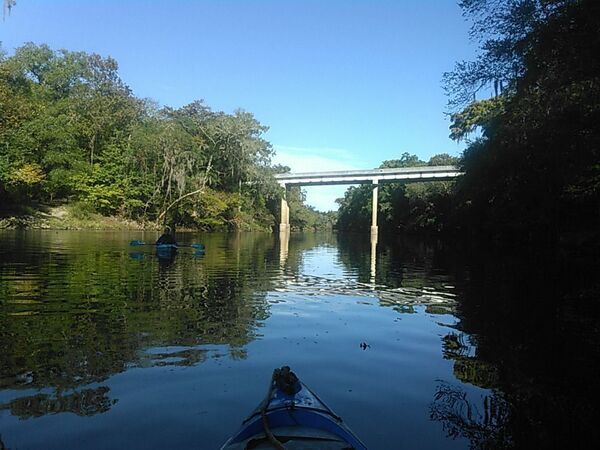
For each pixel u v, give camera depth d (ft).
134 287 45.80
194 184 193.16
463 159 129.49
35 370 22.52
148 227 177.99
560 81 44.34
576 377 24.16
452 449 16.44
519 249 120.37
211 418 17.94
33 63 199.41
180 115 224.33
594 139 46.26
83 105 184.96
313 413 16.15
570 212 97.19
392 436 17.25
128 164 182.70
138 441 16.15
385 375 23.66
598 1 38.19
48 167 165.68
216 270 62.90
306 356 26.09
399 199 282.77
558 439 17.47
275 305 40.37
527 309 41.09
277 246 128.67
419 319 36.63
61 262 62.90
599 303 43.83
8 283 45.62
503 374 24.32
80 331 29.32
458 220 183.73
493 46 49.03
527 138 56.49
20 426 17.07
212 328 31.27
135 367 23.24
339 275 64.13
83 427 17.07
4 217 142.00
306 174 271.28
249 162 227.81
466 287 53.67
